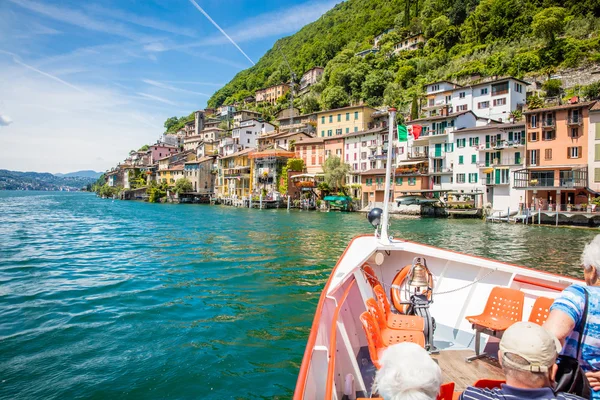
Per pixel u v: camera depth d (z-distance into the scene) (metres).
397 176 57.66
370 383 4.67
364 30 130.00
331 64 115.06
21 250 20.91
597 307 2.81
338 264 6.22
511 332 2.38
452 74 76.62
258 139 88.75
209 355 7.55
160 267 16.38
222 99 174.00
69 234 28.75
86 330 8.83
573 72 59.59
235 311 10.34
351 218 48.06
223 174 94.81
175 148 132.88
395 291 5.87
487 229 36.66
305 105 104.75
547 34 65.31
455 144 53.62
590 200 39.50
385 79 93.00
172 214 54.12
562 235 31.92
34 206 71.12
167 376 6.71
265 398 6.09
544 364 2.24
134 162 146.38
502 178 48.22
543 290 5.85
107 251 20.81
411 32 107.06
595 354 2.80
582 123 41.72
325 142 72.44
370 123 73.19
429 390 2.03
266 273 15.16
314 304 10.98
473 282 6.30
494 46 77.94
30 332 8.68
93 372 6.82
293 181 73.75
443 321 6.63
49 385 6.35
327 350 3.81
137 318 9.70
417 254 7.19
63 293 12.07
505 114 58.44
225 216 50.66
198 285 13.19
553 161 43.56
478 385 3.49
